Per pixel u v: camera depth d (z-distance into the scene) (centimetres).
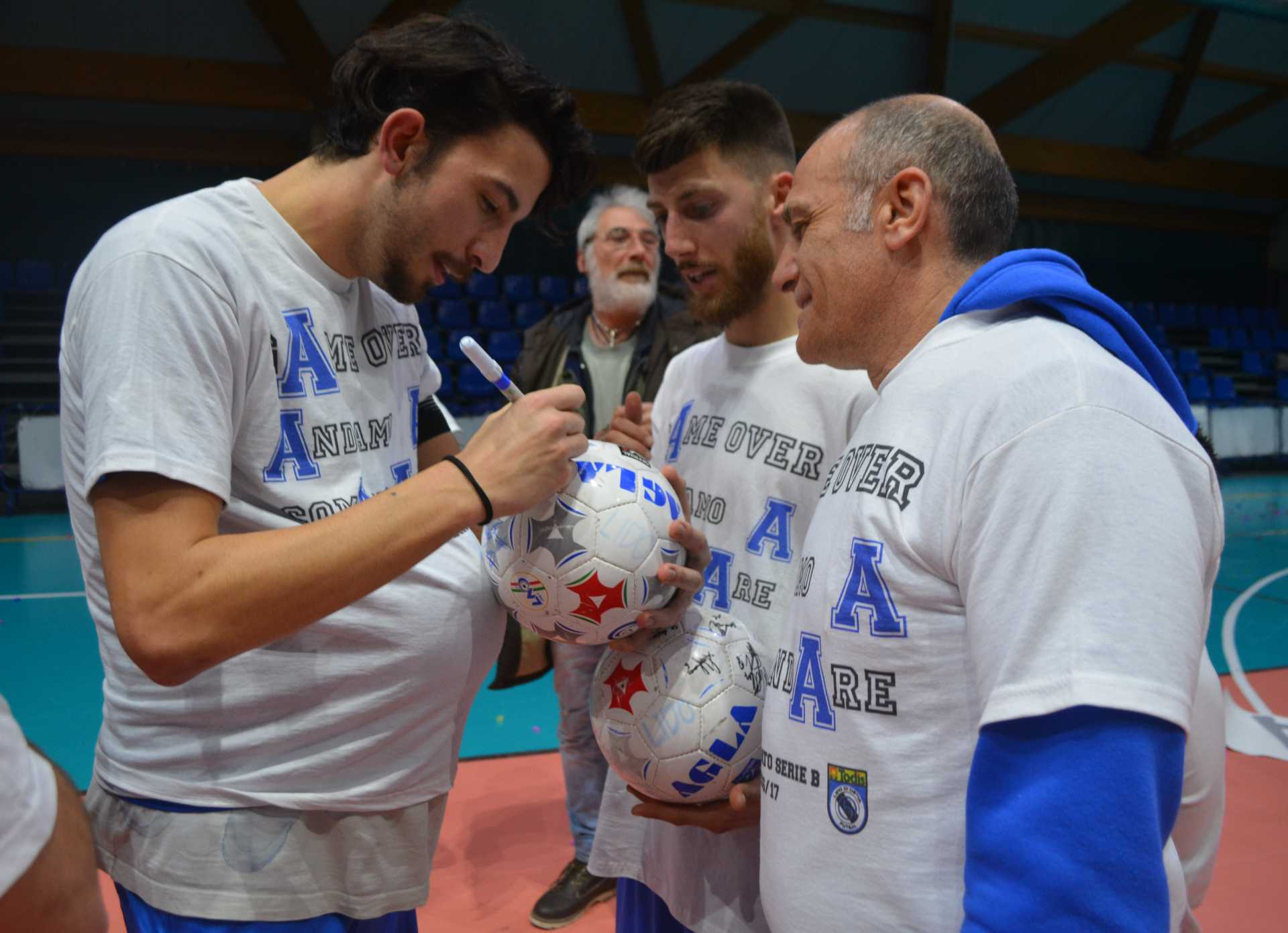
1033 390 85
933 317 106
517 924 245
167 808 113
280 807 115
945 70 1177
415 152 115
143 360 99
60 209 1114
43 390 1040
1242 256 1673
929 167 104
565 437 110
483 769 339
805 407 147
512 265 1284
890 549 92
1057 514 79
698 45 1145
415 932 141
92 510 108
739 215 152
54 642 485
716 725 124
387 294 138
